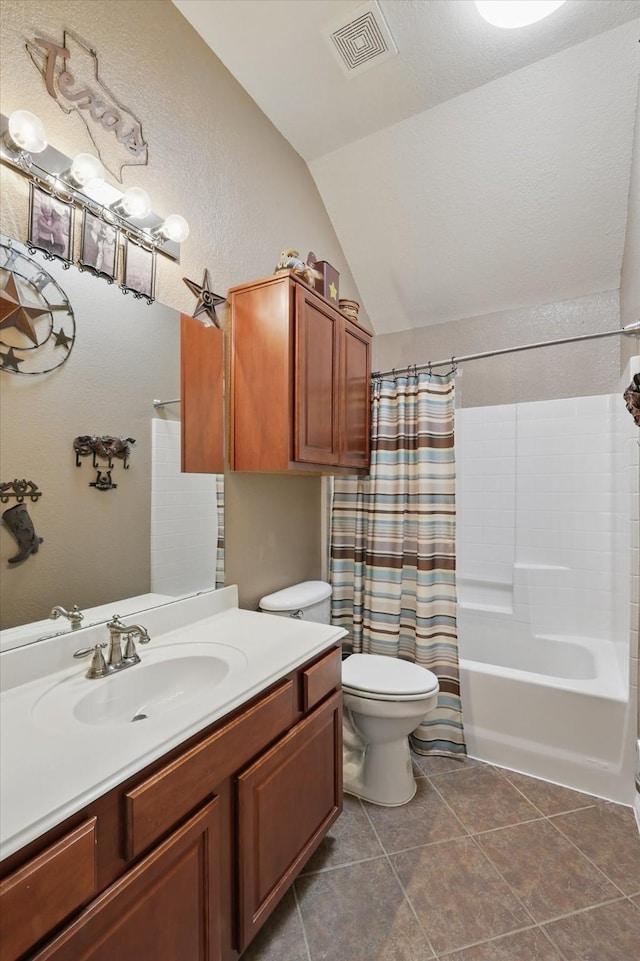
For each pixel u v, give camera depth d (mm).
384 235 2697
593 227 2342
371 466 2344
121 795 767
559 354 2705
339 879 1423
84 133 1271
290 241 2279
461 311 2943
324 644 1423
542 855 1515
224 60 1818
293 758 1249
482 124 2102
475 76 1928
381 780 1794
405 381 2307
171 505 1530
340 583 2455
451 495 2211
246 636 1464
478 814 1717
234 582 1843
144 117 1465
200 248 1685
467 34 1728
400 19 1667
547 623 2678
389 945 1215
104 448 1306
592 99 1925
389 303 3051
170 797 853
